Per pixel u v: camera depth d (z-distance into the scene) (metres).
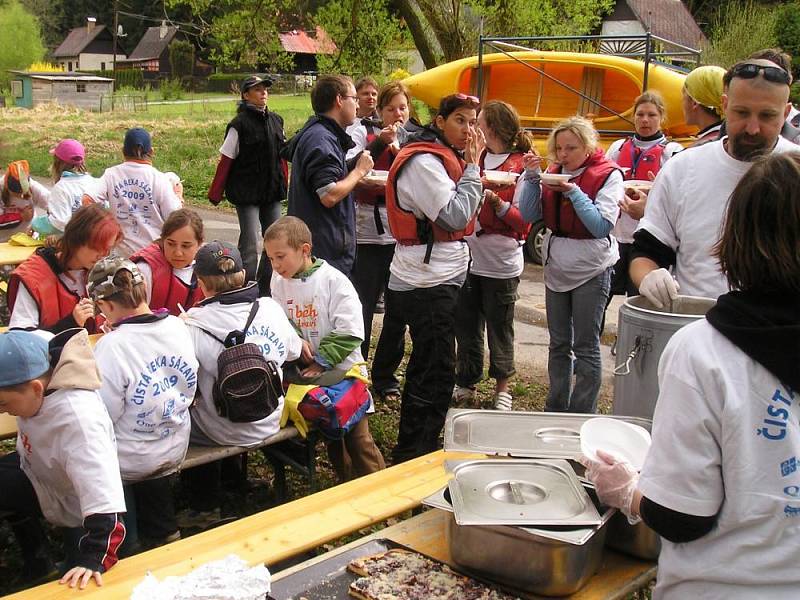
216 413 3.40
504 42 10.32
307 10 15.33
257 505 3.94
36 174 17.66
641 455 2.31
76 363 2.52
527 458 2.47
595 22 16.17
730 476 1.57
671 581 1.72
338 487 2.90
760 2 22.81
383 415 5.09
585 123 4.17
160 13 80.50
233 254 3.48
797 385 1.52
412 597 2.08
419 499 2.80
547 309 4.52
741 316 1.56
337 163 4.57
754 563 1.59
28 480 2.87
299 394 3.57
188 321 3.37
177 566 2.37
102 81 44.88
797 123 4.35
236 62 16.02
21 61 59.59
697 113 3.86
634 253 2.93
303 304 3.84
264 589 2.03
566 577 2.09
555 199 4.24
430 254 3.82
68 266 3.83
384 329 5.29
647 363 2.67
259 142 6.81
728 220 1.61
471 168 3.76
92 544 2.36
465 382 5.29
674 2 31.39
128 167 5.33
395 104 5.55
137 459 3.05
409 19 14.99
